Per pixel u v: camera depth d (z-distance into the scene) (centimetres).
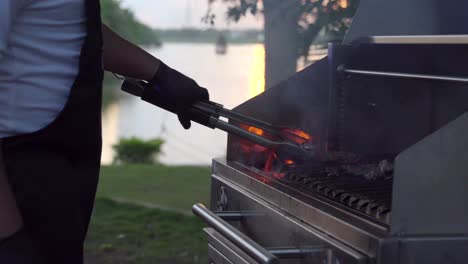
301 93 228
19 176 153
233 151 230
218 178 224
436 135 139
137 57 195
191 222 540
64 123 156
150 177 775
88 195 162
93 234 512
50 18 151
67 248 157
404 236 138
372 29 229
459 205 141
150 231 517
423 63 214
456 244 139
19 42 150
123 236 505
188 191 683
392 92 223
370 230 141
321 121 228
